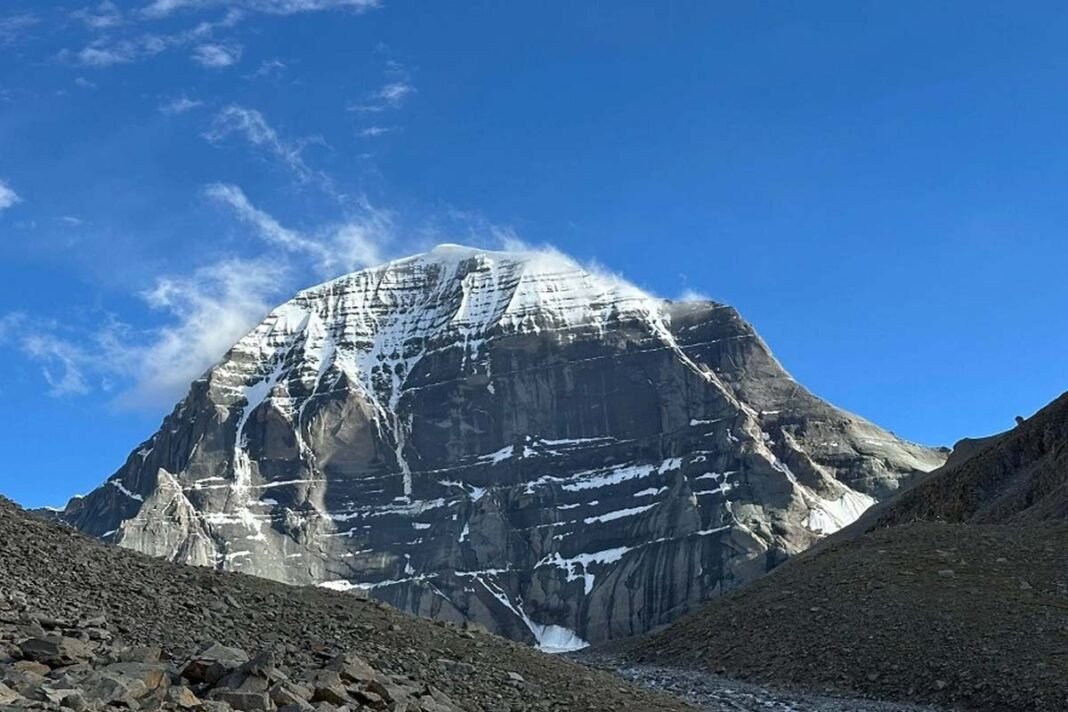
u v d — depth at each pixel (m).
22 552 30.28
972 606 49.38
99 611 26.64
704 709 34.88
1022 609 47.97
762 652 52.19
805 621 53.09
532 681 31.80
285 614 32.34
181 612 29.03
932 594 51.38
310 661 26.44
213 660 20.86
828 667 47.91
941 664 44.84
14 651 19.89
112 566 32.03
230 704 19.00
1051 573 51.56
